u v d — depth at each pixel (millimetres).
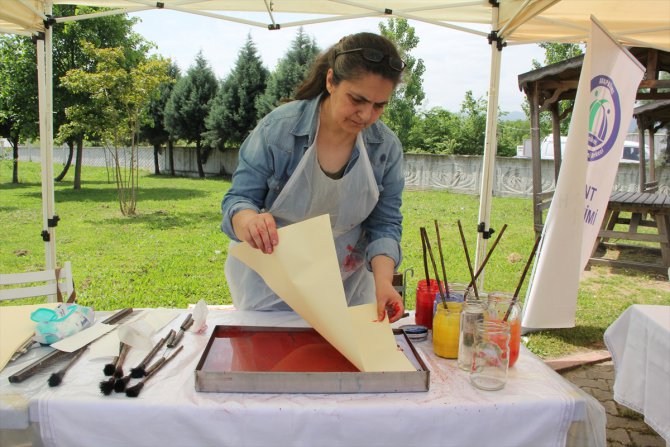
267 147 1474
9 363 1221
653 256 6445
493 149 2930
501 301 1293
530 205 10430
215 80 18031
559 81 5559
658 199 5910
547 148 13648
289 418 1014
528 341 3582
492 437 1059
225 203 1472
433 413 1035
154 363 1203
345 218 1604
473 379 1134
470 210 9648
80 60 12281
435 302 1396
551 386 1147
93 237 7176
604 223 6246
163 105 18812
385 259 1487
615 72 2430
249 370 1154
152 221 8562
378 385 1086
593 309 4355
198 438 1021
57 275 1928
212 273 5406
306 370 1157
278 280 1221
